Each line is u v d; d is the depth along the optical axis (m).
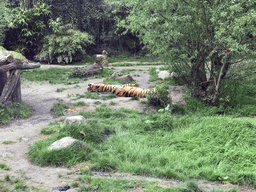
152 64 21.73
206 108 9.17
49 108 9.30
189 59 9.48
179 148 5.76
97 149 5.66
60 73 16.52
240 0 8.47
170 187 3.88
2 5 19.08
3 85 9.43
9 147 5.66
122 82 13.25
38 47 24.33
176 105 9.23
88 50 28.59
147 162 4.88
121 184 3.88
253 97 10.53
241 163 5.02
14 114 8.17
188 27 9.09
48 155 4.86
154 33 9.45
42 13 24.73
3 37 21.94
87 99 10.45
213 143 5.95
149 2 9.42
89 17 28.61
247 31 8.09
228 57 8.88
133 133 6.60
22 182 4.00
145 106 9.23
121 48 29.61
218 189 3.89
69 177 4.21
